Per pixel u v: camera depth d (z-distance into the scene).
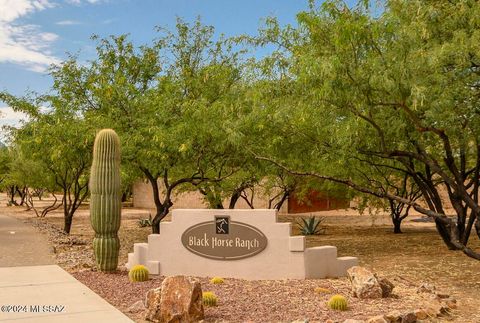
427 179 15.93
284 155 14.45
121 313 7.38
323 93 9.34
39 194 55.12
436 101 9.61
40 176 32.28
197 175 18.64
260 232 10.62
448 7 10.70
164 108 16.02
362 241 19.69
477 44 9.71
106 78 17.66
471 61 10.53
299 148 14.06
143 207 47.62
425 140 12.31
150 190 47.09
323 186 22.47
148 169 17.00
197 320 7.11
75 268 11.70
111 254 11.09
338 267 10.93
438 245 17.67
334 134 11.21
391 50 9.28
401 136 11.30
